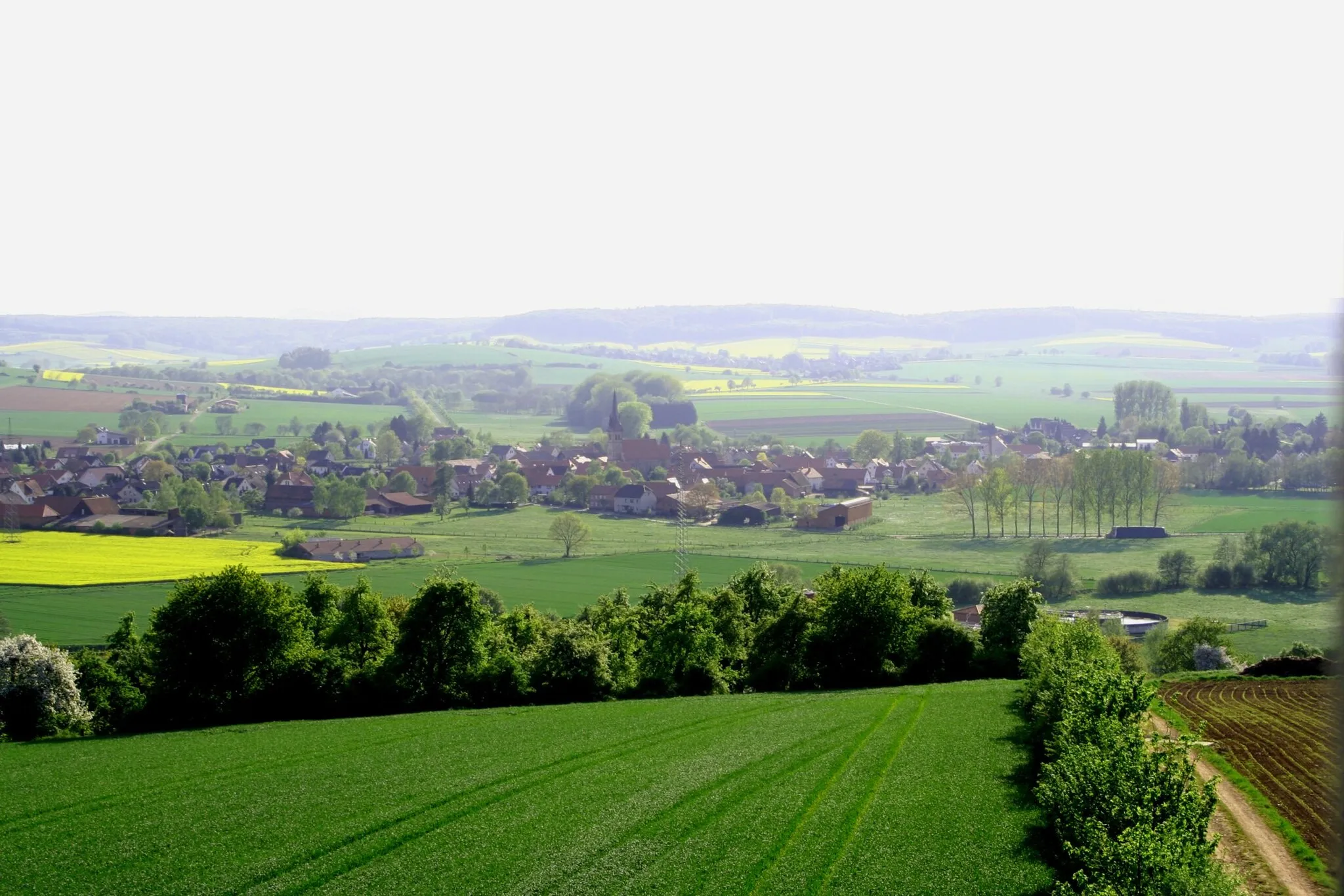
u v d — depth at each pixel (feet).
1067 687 168.55
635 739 203.51
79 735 217.97
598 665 257.75
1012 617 291.38
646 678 269.03
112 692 241.55
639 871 134.10
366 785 171.32
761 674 286.25
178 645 232.53
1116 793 121.19
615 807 158.40
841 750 190.08
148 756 192.13
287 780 174.70
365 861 139.23
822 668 284.20
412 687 247.09
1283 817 145.69
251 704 234.99
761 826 148.36
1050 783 140.46
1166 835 108.99
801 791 163.94
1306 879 124.57
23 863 138.72
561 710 236.84
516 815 155.63
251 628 235.20
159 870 136.36
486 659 254.68
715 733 206.49
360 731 214.07
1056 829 134.41
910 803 155.74
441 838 146.72
